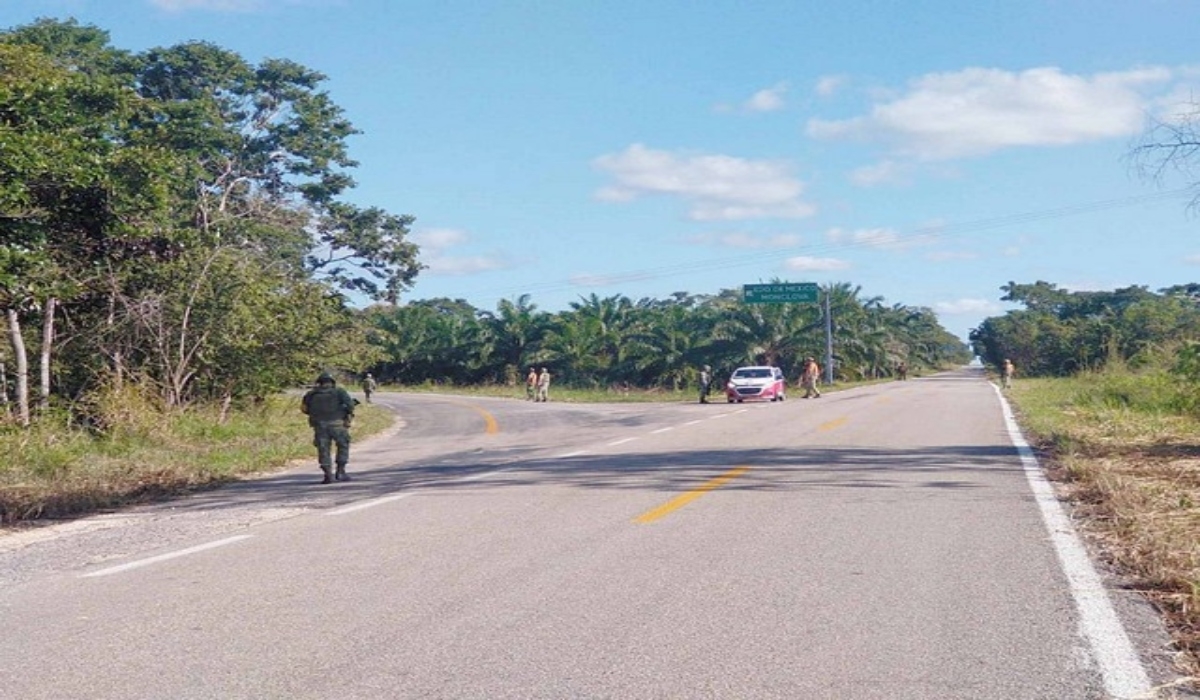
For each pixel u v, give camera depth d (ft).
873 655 19.24
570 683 17.80
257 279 99.25
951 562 27.35
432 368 272.72
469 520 34.96
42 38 115.03
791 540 30.53
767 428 78.74
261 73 153.48
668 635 20.61
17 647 20.56
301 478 54.70
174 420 81.41
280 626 21.63
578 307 244.01
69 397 85.35
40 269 57.52
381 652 19.67
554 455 60.39
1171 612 22.13
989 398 129.49
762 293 203.21
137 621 22.31
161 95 146.51
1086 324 255.91
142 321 88.22
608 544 30.09
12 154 50.37
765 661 18.92
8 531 38.37
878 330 250.57
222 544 31.63
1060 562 27.30
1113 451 54.24
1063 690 17.37
